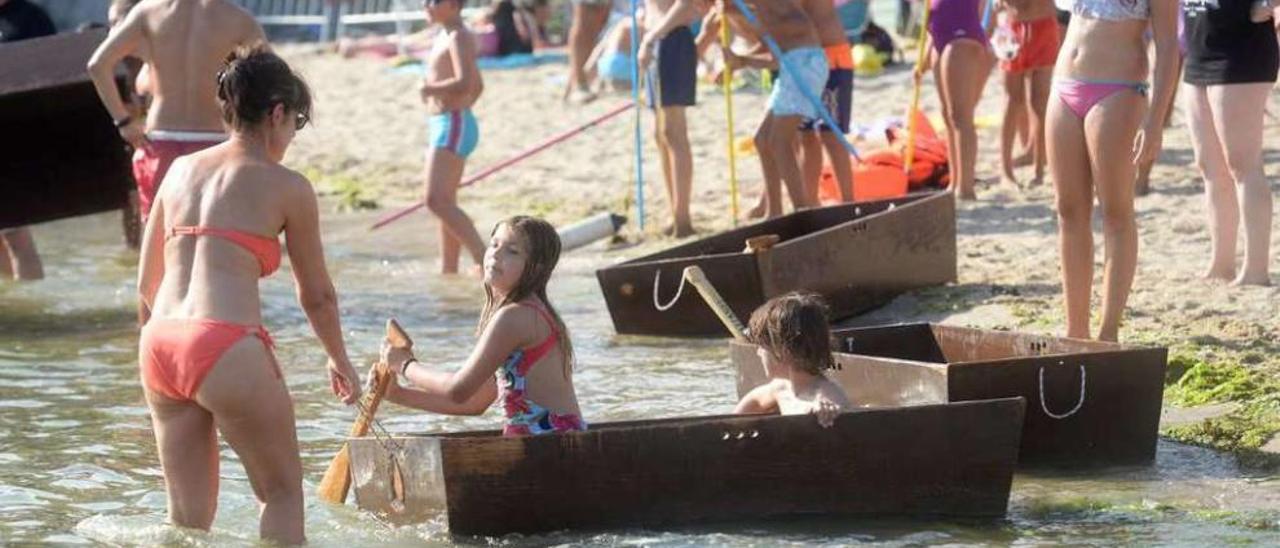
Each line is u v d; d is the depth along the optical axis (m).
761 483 14.95
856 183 31.72
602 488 14.70
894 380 16.89
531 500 14.59
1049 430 16.66
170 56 22.72
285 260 31.16
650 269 23.50
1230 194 23.30
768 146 29.34
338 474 15.73
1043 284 24.77
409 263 30.97
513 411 15.16
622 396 20.09
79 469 17.36
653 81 30.61
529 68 54.66
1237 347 20.19
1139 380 16.78
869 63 46.31
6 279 29.98
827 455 14.98
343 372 14.84
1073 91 18.80
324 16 66.06
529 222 15.24
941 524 14.91
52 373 22.12
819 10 29.39
